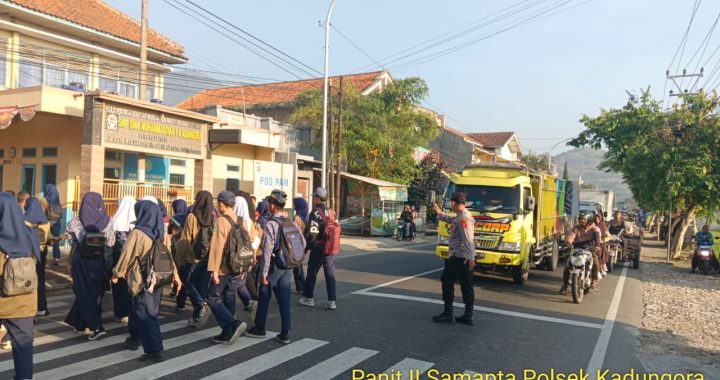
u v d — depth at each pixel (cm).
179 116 1608
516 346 700
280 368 566
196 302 727
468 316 809
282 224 668
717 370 641
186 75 2341
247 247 651
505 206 1185
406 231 2498
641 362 656
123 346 629
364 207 2678
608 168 2866
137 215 589
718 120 2005
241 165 2200
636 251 1736
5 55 1717
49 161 1560
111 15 2162
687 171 1961
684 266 1980
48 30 1838
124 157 1639
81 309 649
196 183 1720
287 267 656
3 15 1711
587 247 1157
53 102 1381
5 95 1428
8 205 478
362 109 2861
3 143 1692
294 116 2862
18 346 479
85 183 1352
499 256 1159
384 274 1321
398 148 2930
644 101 2227
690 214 2223
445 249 1191
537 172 1369
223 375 537
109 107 1384
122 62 2108
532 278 1359
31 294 483
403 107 3058
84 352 601
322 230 862
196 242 716
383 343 682
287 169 2233
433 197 1137
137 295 566
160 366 558
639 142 2102
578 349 700
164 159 1756
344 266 1473
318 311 855
